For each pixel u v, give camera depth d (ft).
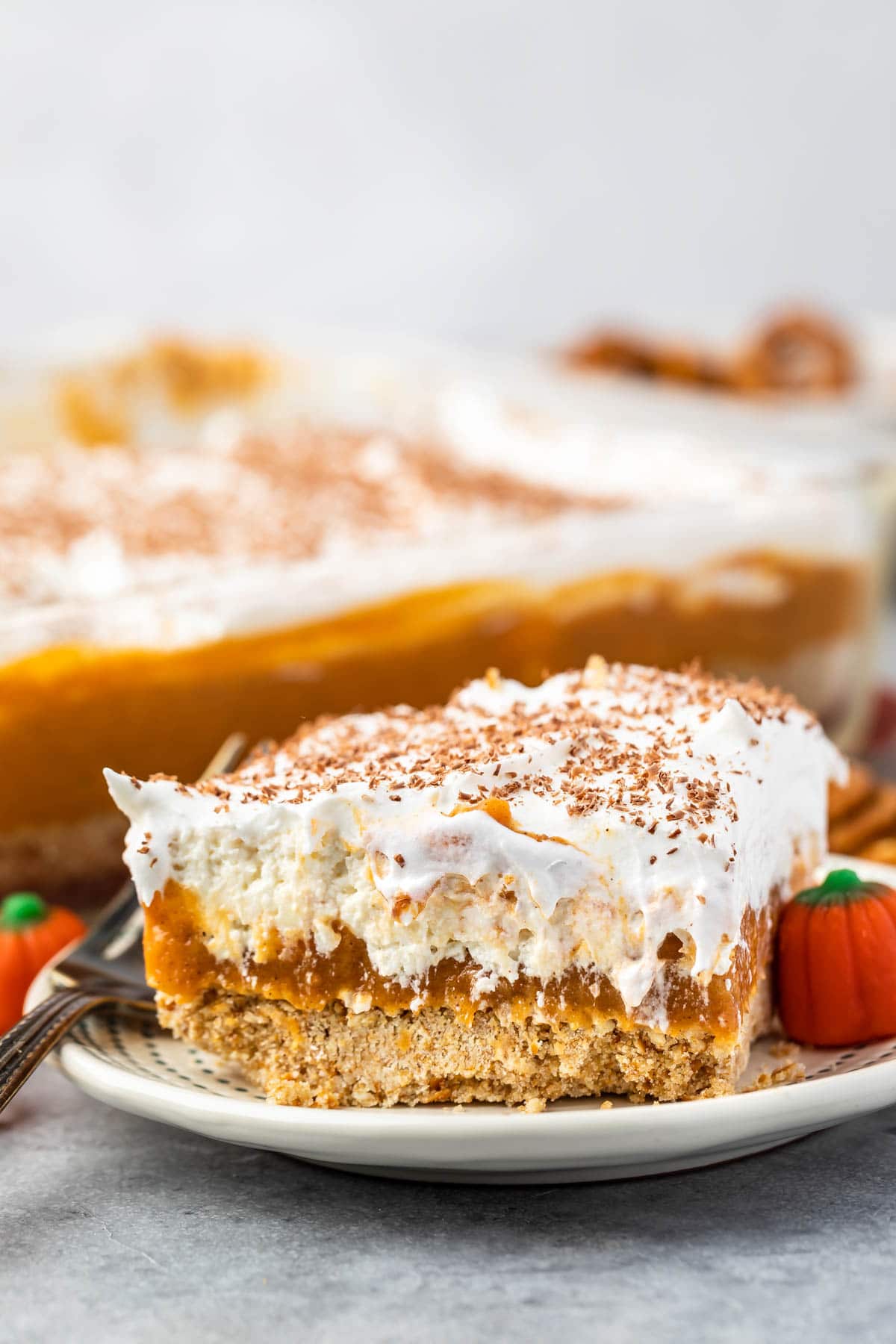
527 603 2.02
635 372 3.04
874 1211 1.50
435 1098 1.56
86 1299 1.46
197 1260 1.48
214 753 1.93
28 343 2.81
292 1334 1.43
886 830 1.85
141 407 2.77
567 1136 1.46
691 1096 1.54
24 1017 1.58
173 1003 1.58
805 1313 1.43
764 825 1.59
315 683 1.95
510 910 1.54
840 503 2.16
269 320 4.23
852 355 3.09
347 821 1.55
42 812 1.88
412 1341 1.42
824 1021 1.60
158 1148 1.59
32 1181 1.55
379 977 1.56
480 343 4.33
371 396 2.82
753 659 2.13
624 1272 1.46
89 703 1.88
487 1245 1.48
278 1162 1.57
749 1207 1.51
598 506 2.24
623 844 1.53
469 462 2.56
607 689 1.68
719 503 2.14
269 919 1.56
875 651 2.23
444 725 1.65
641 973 1.53
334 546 2.11
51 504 2.19
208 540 2.10
